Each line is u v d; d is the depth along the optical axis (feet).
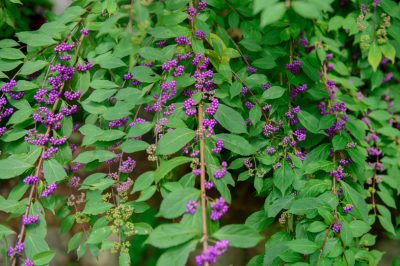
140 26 2.63
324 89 3.78
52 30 3.40
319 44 3.94
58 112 3.41
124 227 3.08
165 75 3.22
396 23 3.89
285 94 3.57
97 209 3.11
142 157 6.28
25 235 2.99
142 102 3.17
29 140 3.20
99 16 3.55
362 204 3.16
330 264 2.95
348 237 2.98
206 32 3.24
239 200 5.89
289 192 3.29
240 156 3.58
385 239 5.33
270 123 3.42
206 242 2.50
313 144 3.57
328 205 3.10
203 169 2.81
